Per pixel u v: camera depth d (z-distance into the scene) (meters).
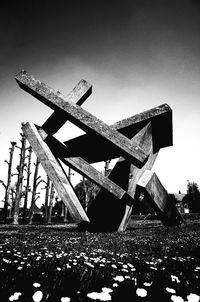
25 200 32.22
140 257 3.49
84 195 33.31
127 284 2.33
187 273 2.68
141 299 2.04
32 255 3.55
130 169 7.27
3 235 6.72
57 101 6.86
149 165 8.04
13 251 3.78
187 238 5.24
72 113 6.71
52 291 2.08
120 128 7.32
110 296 1.91
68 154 7.43
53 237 5.89
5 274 2.50
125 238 5.50
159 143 8.62
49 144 7.46
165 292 2.19
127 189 7.04
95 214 7.23
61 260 3.21
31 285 2.23
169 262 3.16
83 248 4.21
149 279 2.47
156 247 4.27
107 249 4.16
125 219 7.54
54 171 6.77
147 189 6.98
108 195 7.23
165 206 7.66
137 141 7.08
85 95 7.36
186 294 2.14
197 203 46.06
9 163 28.28
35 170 27.94
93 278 2.48
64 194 6.63
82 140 7.84
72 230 8.29
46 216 30.89
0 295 2.00
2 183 27.27
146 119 7.18
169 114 7.21
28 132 7.32
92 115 6.64
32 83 7.09
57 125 7.50
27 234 6.98
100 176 6.85
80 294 2.08
